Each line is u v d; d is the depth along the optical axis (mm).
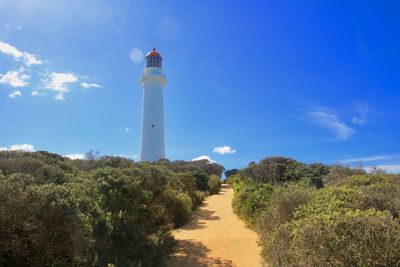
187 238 16125
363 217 6008
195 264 12203
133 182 13234
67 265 7020
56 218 6707
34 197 6691
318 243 5805
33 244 6633
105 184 12227
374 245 5434
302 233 6129
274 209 12172
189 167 43562
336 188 10273
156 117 47812
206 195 35719
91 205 9578
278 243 9023
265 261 11859
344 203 8766
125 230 11141
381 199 8844
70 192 7473
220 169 57875
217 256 13172
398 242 5363
